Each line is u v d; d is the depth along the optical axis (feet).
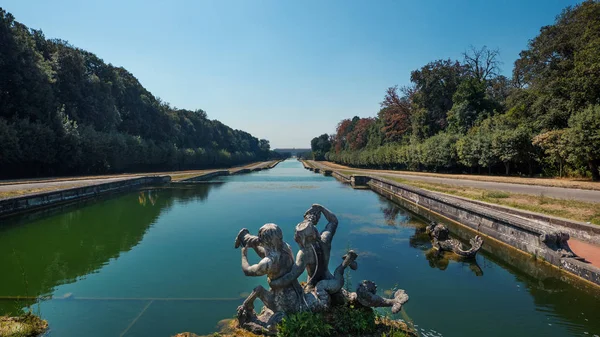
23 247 39.93
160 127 226.79
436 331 19.67
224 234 45.98
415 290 25.93
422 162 146.92
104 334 19.39
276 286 16.65
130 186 109.60
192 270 31.40
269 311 18.26
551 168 94.89
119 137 159.63
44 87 119.44
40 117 119.14
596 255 28.89
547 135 85.35
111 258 35.40
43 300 24.66
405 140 187.11
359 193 96.32
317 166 295.07
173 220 56.18
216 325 20.40
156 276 29.89
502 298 24.44
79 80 148.87
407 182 89.25
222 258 35.17
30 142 110.63
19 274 30.73
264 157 632.79
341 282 17.69
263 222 54.39
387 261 33.06
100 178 116.37
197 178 148.46
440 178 101.40
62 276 30.04
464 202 49.60
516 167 108.06
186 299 24.73
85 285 27.73
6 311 22.77
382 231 46.34
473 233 43.42
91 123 152.05
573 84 88.38
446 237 36.58
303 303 16.70
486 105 142.51
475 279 28.17
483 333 19.43
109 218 58.23
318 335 15.53
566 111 91.81
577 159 77.25
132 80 215.10
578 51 91.66
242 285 27.78
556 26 102.12
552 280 27.86
